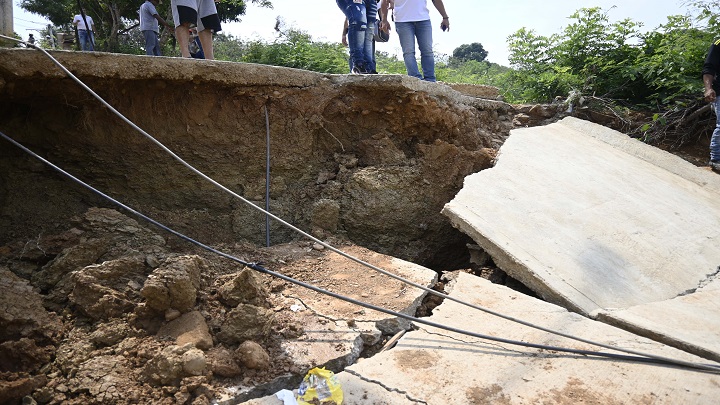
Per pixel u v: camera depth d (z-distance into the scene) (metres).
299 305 2.91
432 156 4.76
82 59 3.20
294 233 4.39
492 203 4.01
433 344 2.58
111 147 3.72
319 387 2.19
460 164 4.81
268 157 4.19
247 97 4.14
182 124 3.93
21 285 2.52
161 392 2.12
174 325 2.46
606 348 2.57
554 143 5.39
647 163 5.31
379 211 4.50
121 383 2.14
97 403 2.06
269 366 2.33
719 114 5.43
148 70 3.48
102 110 3.58
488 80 9.45
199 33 5.05
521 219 3.86
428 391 2.21
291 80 4.30
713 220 4.31
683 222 4.20
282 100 4.32
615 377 2.36
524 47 7.77
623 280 3.38
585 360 2.48
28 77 3.06
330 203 4.36
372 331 2.68
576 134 5.77
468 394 2.20
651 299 3.24
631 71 6.61
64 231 3.26
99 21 13.32
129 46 11.98
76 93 3.39
